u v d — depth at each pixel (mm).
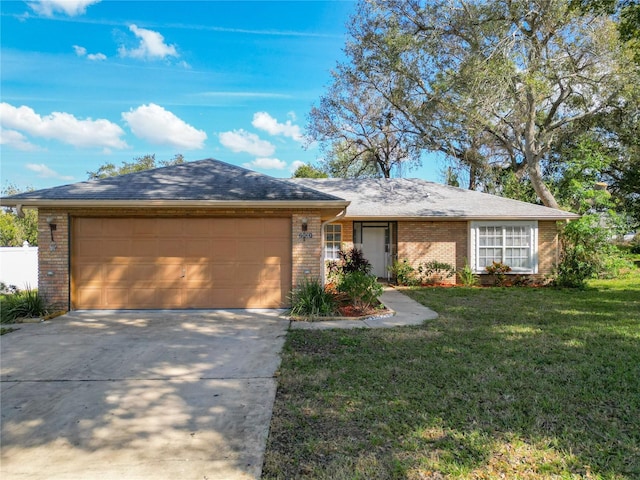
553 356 6141
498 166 26938
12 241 20250
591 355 6227
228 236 10023
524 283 15742
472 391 4789
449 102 20266
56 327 8297
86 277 9859
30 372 5590
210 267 10000
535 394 4691
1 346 6891
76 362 6027
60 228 9672
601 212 16844
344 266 13992
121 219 9883
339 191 18250
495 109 19031
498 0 17438
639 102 19094
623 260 16562
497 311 10047
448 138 23734
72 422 4086
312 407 4398
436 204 16812
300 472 3197
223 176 11234
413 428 3893
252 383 5137
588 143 18719
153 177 10977
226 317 9234
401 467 3219
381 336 7477
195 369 5699
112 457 3426
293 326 8359
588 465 3264
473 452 3453
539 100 19141
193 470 3227
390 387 4938
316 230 9953
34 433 3857
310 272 9938
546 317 9242
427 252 16125
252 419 4125
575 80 18719
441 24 19062
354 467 3240
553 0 16281
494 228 15836
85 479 3109
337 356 6262
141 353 6477
